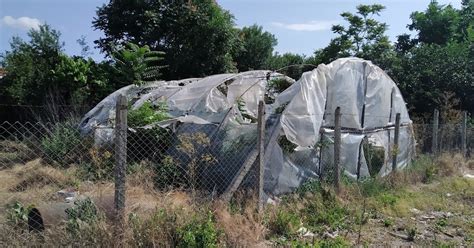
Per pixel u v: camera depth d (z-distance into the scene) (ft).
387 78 40.45
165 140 31.63
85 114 51.06
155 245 16.49
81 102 57.31
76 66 58.54
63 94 59.31
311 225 23.36
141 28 70.23
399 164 41.19
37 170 25.90
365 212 26.17
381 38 70.85
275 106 31.42
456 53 63.16
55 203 19.31
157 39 69.51
